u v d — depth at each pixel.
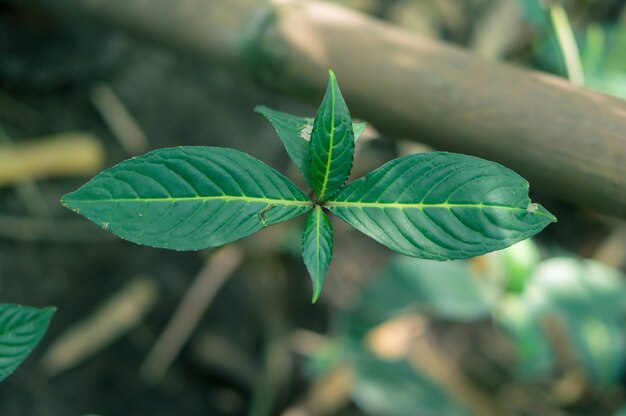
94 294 1.16
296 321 1.33
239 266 1.28
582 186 0.57
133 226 0.42
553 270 1.04
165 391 1.20
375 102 0.66
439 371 1.27
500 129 0.60
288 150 0.46
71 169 1.16
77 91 1.19
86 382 1.12
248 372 1.26
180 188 0.43
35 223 1.13
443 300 1.02
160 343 1.20
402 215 0.44
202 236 0.43
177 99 1.29
